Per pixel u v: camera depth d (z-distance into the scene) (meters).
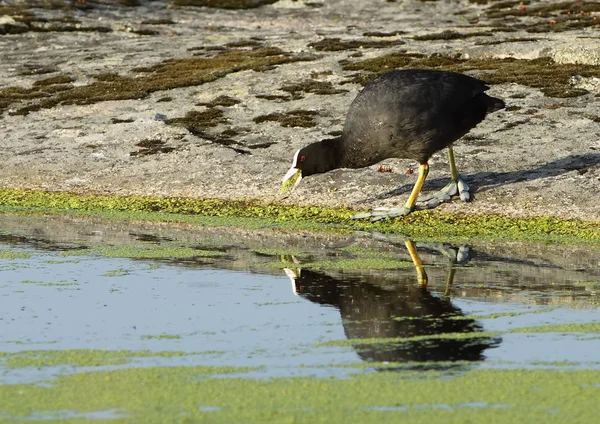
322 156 17.56
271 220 18.58
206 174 21.56
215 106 26.78
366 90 17.14
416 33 37.03
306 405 9.07
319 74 29.44
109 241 16.97
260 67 30.70
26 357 10.52
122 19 45.47
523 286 13.44
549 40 31.33
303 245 16.53
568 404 9.05
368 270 14.58
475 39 34.25
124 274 14.50
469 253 15.66
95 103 27.91
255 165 21.86
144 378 9.83
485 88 17.19
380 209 18.34
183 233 17.69
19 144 24.53
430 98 16.66
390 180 20.16
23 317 12.15
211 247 16.44
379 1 51.94
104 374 9.96
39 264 15.21
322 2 52.53
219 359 10.44
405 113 16.59
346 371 10.02
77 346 10.92
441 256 15.47
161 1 51.78
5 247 16.50
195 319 12.02
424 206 18.72
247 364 10.27
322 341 11.05
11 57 36.12
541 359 10.32
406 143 16.97
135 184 21.47
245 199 20.03
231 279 14.14
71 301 12.93
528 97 24.92
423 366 10.15
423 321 11.77
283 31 41.03
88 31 42.16
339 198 19.62
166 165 22.34
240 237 17.25
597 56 28.44
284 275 14.34
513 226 17.42
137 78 31.08
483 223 17.69
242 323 11.83
